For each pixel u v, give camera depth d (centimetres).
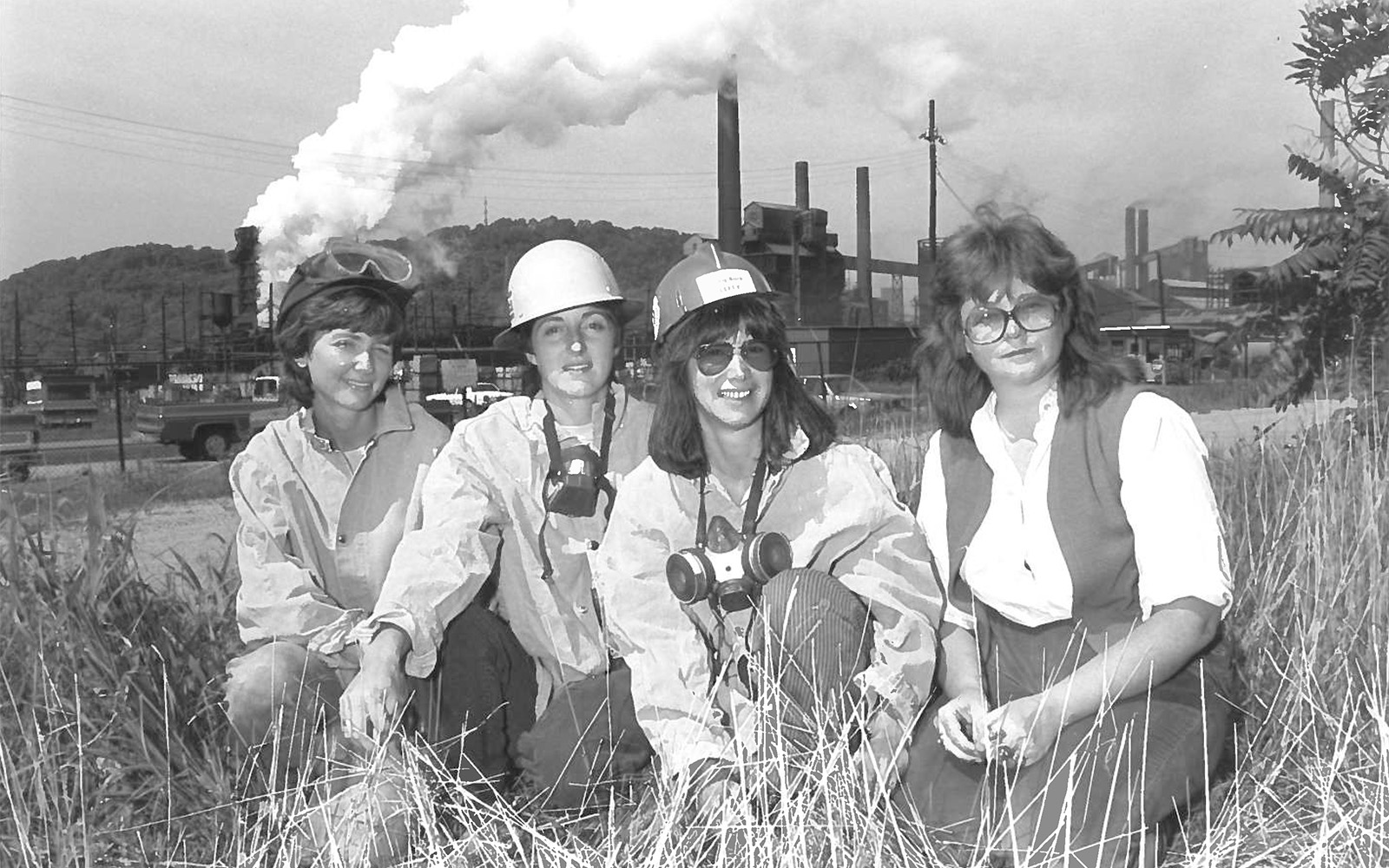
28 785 300
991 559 295
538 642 332
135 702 333
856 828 244
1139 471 276
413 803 275
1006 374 285
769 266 5403
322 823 274
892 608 295
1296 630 344
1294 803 292
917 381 348
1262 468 505
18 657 348
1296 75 679
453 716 310
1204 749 263
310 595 327
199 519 922
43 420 2083
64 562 390
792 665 276
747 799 244
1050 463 286
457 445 326
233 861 277
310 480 342
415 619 297
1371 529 378
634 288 8525
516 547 328
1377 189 661
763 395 291
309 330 328
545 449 326
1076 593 286
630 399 341
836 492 300
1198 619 270
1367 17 651
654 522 299
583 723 306
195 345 4712
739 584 288
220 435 1936
